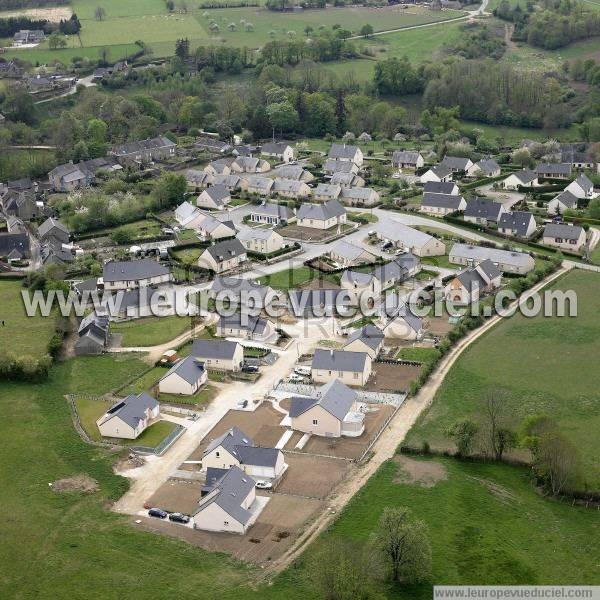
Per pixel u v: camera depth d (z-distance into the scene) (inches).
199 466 5802.2
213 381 6993.1
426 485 5477.4
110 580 4638.3
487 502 5310.0
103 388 6855.3
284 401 6668.3
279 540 4975.4
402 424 6289.4
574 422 6269.7
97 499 5408.5
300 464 5821.9
